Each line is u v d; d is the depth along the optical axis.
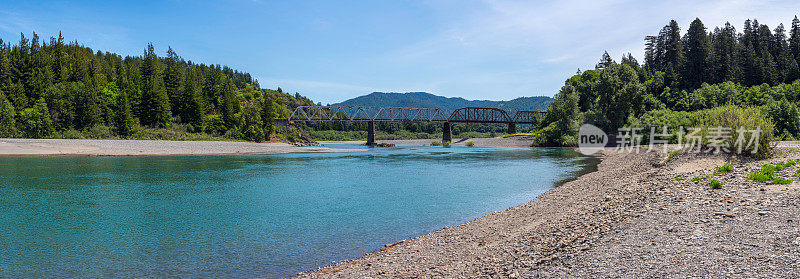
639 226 13.19
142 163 54.38
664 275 8.97
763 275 8.28
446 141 151.12
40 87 109.19
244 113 124.06
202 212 22.89
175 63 162.12
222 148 84.56
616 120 100.88
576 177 37.38
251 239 17.55
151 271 13.62
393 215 22.14
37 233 18.31
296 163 56.66
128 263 14.39
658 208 15.40
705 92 106.31
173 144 83.06
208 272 13.52
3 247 16.25
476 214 22.20
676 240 11.22
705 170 24.73
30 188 30.97
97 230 18.91
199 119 119.06
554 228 15.77
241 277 13.02
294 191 30.45
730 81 116.94
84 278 12.95
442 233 17.62
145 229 19.16
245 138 120.38
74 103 101.81
